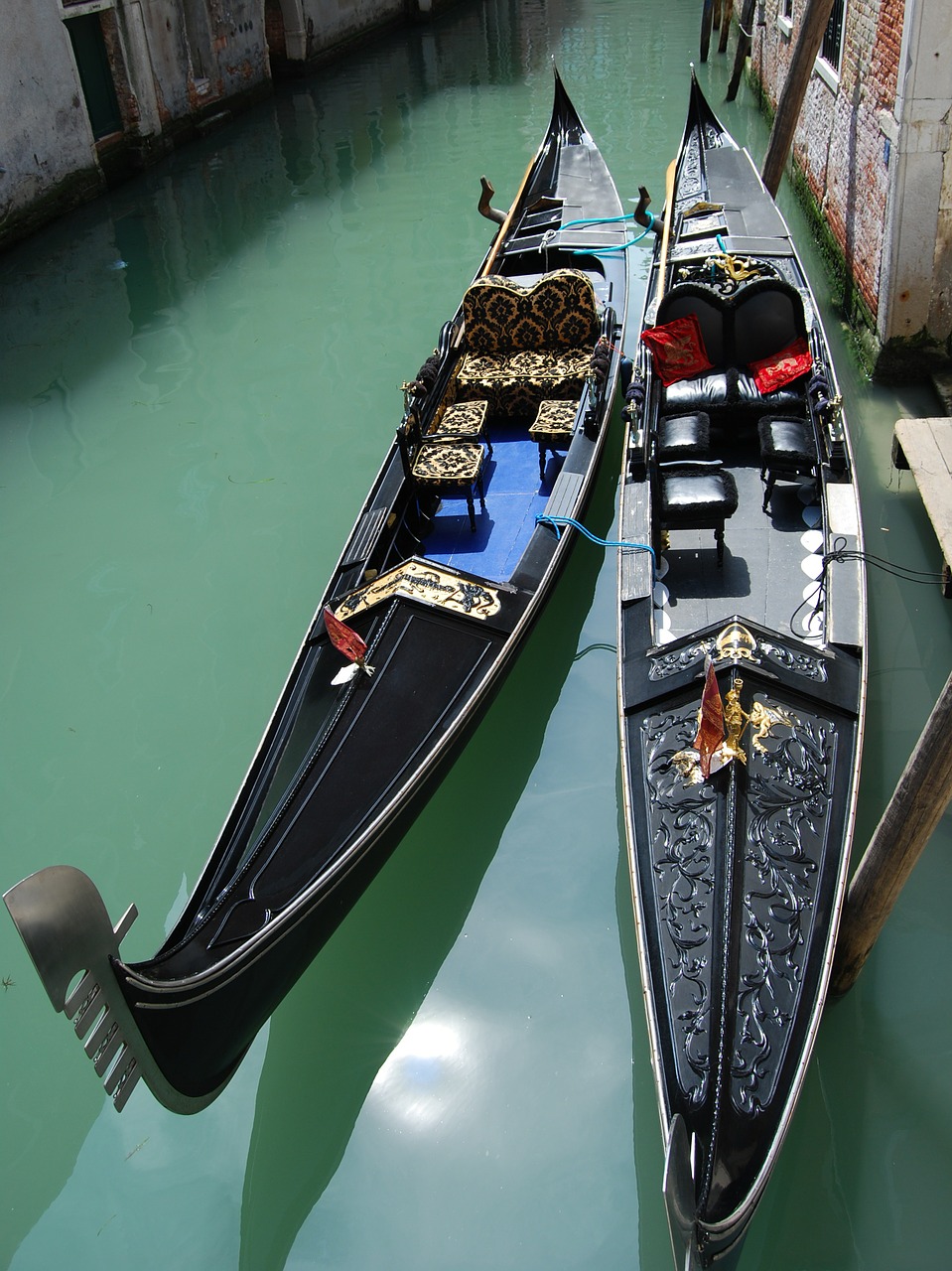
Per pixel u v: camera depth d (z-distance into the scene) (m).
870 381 6.32
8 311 8.57
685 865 3.08
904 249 5.80
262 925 3.12
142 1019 2.73
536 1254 2.94
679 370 5.20
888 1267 2.79
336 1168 3.18
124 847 4.16
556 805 4.25
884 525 5.18
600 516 5.69
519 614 4.25
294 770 3.65
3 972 3.85
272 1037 3.57
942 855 3.75
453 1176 3.14
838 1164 2.99
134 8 11.18
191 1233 3.05
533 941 3.75
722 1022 2.71
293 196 10.70
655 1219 2.97
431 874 4.06
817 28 7.09
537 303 5.87
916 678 4.43
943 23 5.18
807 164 8.62
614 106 12.70
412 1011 3.58
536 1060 3.40
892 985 3.39
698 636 3.66
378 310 8.10
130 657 5.02
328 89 14.67
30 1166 3.23
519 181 10.54
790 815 3.17
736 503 4.16
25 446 6.71
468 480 4.91
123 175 11.52
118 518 5.98
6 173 9.66
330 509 5.91
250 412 6.89
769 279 5.12
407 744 3.76
